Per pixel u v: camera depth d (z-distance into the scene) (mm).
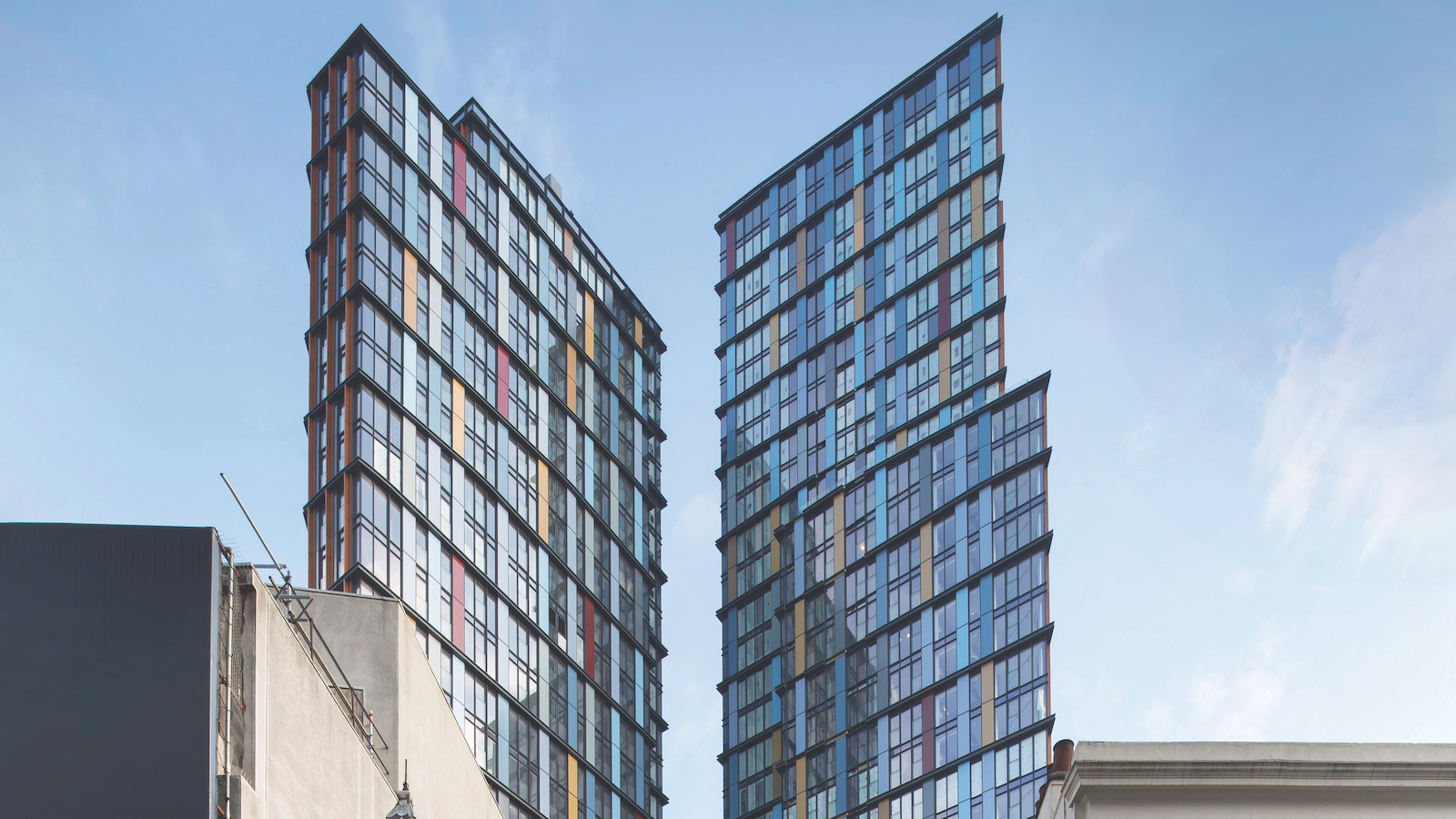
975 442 137375
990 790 125000
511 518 110750
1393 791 31297
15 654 25938
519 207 122312
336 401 99375
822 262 158125
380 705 44531
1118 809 31156
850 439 148875
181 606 26688
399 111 110688
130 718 25844
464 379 109312
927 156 151000
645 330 141000
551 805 106750
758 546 155500
